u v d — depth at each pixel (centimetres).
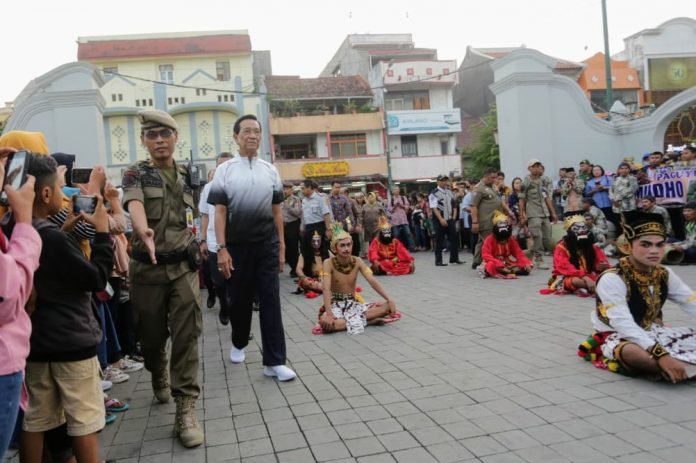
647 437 329
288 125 3419
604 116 1922
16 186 240
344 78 3762
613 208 1138
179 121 3309
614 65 3516
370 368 504
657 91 3428
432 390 433
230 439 370
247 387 476
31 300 269
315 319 755
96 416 284
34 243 235
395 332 637
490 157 3453
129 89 3225
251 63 3491
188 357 385
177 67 3453
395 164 3547
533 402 394
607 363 448
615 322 434
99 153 1222
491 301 788
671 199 1102
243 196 481
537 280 949
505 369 471
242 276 498
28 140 342
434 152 3638
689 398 384
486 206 1081
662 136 1441
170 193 404
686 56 3469
